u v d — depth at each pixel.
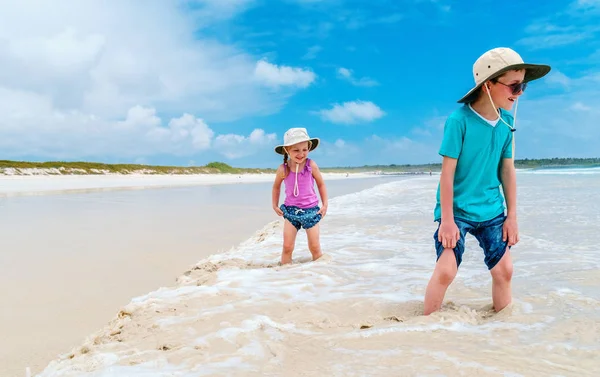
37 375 2.19
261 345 2.24
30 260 5.12
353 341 2.31
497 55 2.60
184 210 10.80
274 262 4.99
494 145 2.79
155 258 5.26
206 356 2.13
